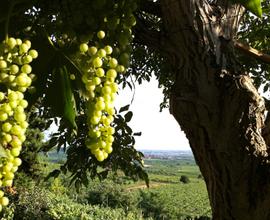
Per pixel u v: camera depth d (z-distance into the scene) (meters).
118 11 2.10
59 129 4.01
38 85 2.10
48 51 2.09
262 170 2.64
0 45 1.58
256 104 2.61
